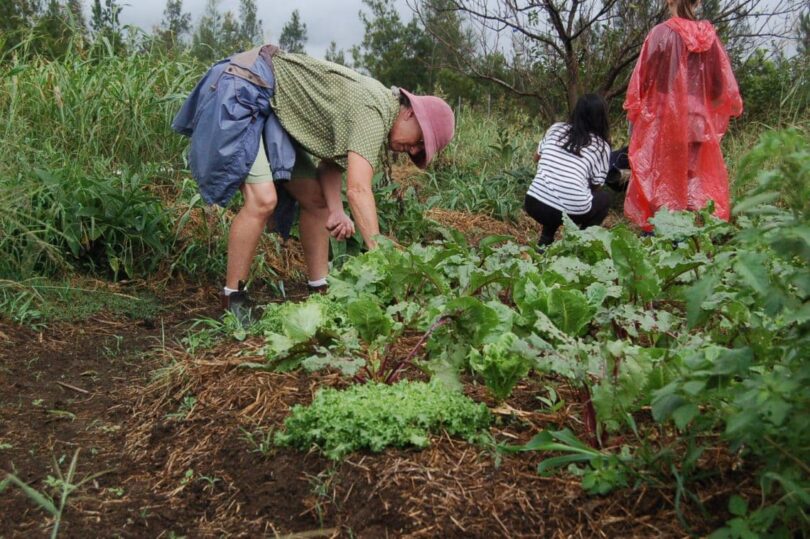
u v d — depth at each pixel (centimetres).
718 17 873
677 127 578
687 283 329
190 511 242
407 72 1911
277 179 406
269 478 245
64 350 388
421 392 257
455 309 281
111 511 243
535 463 236
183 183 561
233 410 291
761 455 201
